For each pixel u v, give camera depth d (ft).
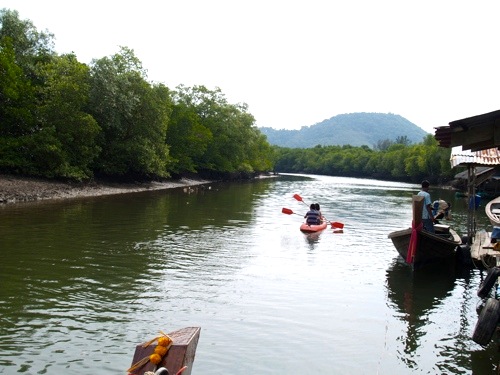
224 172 253.65
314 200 133.90
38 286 35.24
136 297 33.81
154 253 48.70
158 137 140.87
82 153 114.32
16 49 116.47
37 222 63.77
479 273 46.60
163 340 18.83
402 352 26.61
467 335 29.55
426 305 35.47
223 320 30.04
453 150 52.54
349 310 33.50
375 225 80.79
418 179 319.68
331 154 529.45
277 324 29.89
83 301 32.42
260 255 50.67
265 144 332.19
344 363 24.91
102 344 25.57
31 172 104.88
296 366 24.25
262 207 104.78
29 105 107.45
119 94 124.67
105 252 47.85
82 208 83.10
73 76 111.45
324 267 46.57
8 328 27.14
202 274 41.22
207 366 23.62
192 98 237.45
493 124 26.00
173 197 120.26
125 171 136.56
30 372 22.12
